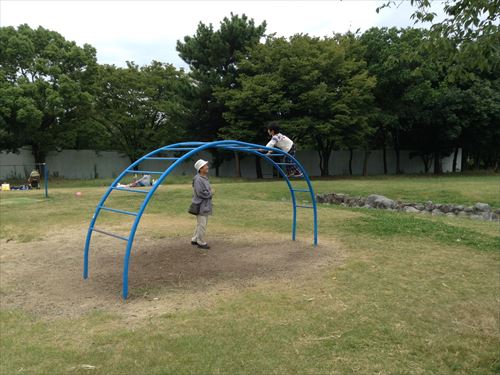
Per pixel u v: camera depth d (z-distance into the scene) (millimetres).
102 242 7273
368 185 17391
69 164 28219
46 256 6441
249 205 12148
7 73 21938
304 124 23141
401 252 6648
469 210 11898
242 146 5648
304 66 23109
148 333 3701
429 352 3375
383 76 25922
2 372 3068
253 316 4070
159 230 8367
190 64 26141
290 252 6566
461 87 28406
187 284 5039
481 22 3480
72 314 4188
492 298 4609
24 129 21469
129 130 28109
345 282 5129
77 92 22953
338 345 3469
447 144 32594
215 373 3041
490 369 3145
